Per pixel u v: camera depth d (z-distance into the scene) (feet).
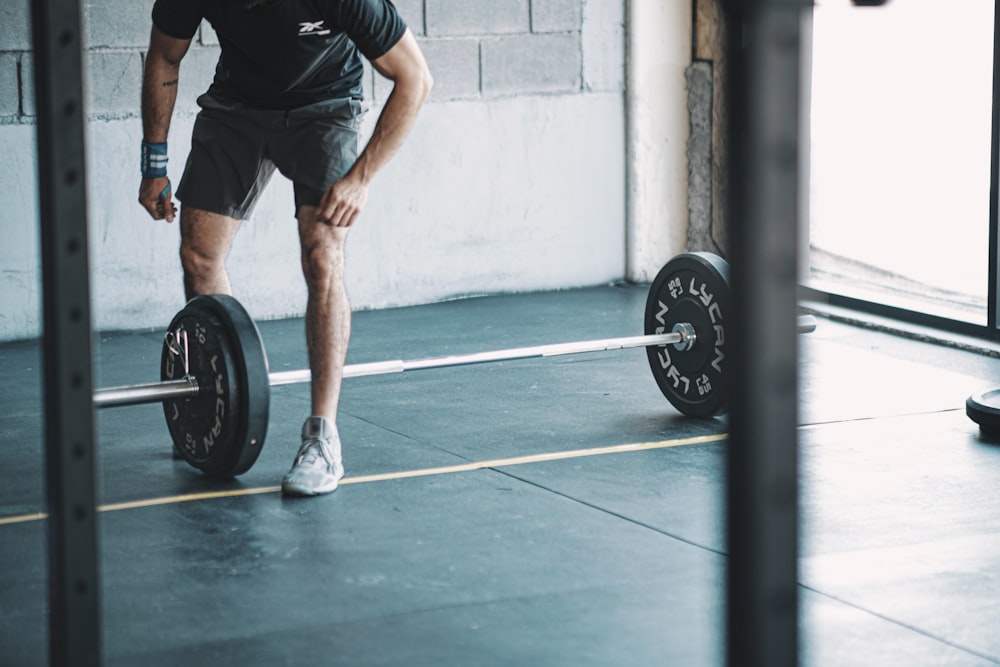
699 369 14.34
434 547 10.67
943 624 9.02
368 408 15.35
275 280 21.01
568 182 22.82
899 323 19.34
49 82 5.31
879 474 12.53
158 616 9.26
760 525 3.84
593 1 22.50
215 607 9.43
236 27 11.48
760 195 3.68
